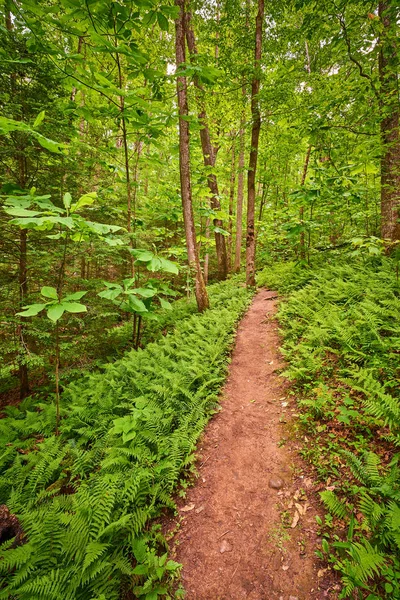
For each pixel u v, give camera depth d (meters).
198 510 3.18
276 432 4.08
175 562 2.61
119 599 2.35
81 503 2.87
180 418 4.25
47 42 4.13
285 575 2.48
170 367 5.69
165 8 3.63
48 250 6.48
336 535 2.60
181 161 8.19
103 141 7.97
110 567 2.45
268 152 13.00
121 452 3.67
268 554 2.67
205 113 10.12
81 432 4.29
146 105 4.79
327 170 7.05
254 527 2.93
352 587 2.09
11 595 2.29
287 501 3.10
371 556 2.09
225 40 9.47
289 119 8.75
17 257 6.18
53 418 5.05
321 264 9.62
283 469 3.49
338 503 2.66
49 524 2.65
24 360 5.22
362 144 6.50
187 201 8.37
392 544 2.25
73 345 6.68
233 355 6.57
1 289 5.82
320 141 7.13
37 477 3.56
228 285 12.53
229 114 10.39
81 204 2.94
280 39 9.42
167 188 12.07
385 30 5.63
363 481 2.80
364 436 3.39
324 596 2.25
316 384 4.52
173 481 3.38
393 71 5.85
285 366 5.56
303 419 4.02
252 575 2.54
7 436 4.79
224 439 4.16
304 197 6.93
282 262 15.11
